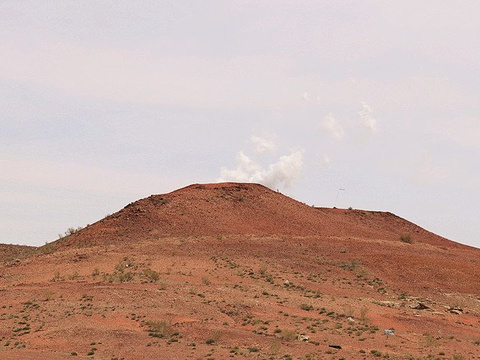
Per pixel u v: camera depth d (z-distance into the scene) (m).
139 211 111.06
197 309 56.22
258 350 43.91
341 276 81.75
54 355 41.28
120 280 68.38
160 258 82.88
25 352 41.84
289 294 68.38
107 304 56.81
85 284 66.25
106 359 40.94
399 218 157.00
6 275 78.12
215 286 68.50
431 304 71.94
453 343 52.34
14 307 56.03
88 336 46.59
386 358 43.62
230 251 89.38
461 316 67.38
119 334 47.12
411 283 81.88
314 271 82.88
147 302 57.66
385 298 73.69
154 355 42.00
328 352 44.06
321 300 66.69
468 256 102.88
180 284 67.75
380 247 99.81
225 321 53.47
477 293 79.88
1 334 47.88
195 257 84.56
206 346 44.66
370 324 57.22
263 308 58.97
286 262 85.69
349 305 65.12
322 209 149.88
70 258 84.56
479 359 46.44
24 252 109.75
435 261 90.00
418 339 52.62
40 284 67.56
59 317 52.44
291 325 53.22
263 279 75.62
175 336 47.47
